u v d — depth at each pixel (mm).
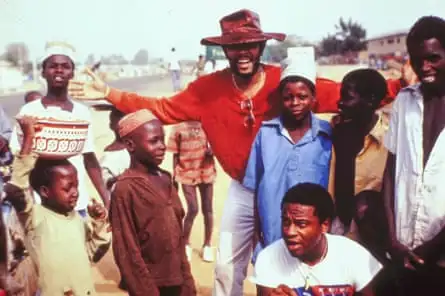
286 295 3293
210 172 4070
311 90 3613
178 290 3562
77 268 3635
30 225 3611
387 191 3639
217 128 3838
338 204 3842
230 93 3773
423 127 3455
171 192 3506
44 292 3623
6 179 3854
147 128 3395
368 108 3783
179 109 3877
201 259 4109
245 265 3920
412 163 3475
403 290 3713
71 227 3643
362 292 3357
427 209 3482
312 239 3268
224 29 3688
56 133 3807
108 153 4008
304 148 3701
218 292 3930
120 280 4004
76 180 3619
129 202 3385
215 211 4098
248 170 3787
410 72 3807
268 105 3740
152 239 3418
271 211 3732
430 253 3541
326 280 3363
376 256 3797
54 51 4000
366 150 3787
